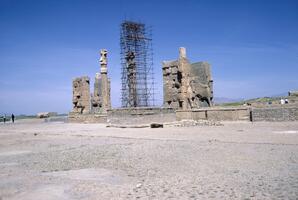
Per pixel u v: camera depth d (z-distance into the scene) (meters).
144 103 48.38
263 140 19.00
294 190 8.47
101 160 14.59
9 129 43.28
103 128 37.50
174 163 13.03
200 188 9.09
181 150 16.39
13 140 27.25
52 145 21.86
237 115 37.97
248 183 9.38
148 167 12.50
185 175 10.81
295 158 12.84
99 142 22.23
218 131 26.69
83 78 59.31
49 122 64.38
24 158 16.47
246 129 27.56
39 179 11.28
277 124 31.25
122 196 8.70
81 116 55.75
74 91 60.81
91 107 62.53
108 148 18.50
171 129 31.28
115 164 13.50
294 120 33.97
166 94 48.41
